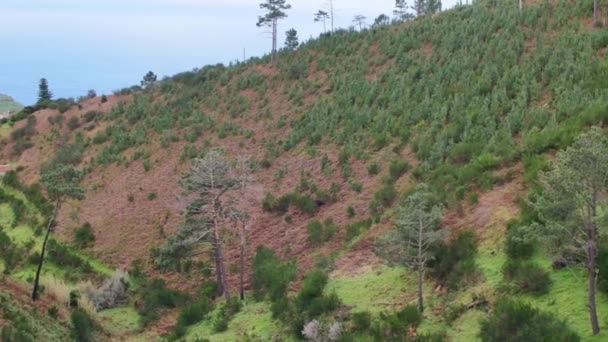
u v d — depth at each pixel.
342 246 25.52
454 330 15.87
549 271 15.95
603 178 12.84
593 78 27.02
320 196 30.69
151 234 34.72
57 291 25.42
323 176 33.09
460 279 17.92
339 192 30.67
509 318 14.16
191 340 21.81
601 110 22.08
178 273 29.58
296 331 19.17
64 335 21.58
